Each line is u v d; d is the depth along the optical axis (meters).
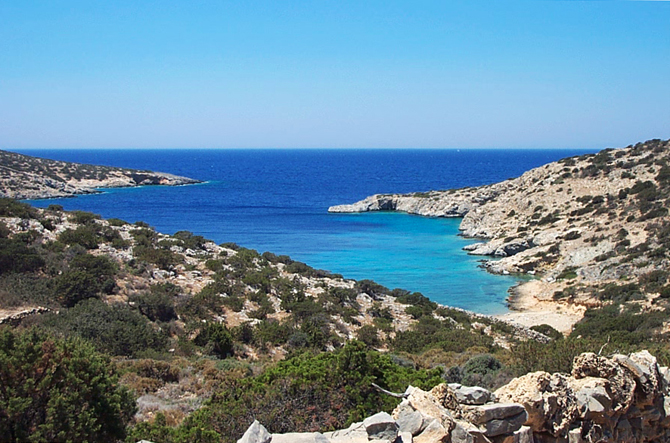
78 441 9.51
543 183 113.12
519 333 43.56
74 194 172.25
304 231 111.19
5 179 161.38
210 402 14.27
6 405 9.20
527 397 9.84
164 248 51.06
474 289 66.69
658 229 70.69
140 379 20.36
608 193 95.31
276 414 12.72
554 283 66.06
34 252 36.50
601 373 11.02
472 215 114.12
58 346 10.53
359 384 13.70
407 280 71.12
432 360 27.02
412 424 9.11
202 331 30.09
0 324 25.59
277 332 33.16
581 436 10.25
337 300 43.78
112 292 35.06
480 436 9.30
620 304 51.88
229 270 47.38
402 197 149.12
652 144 111.56
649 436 11.28
